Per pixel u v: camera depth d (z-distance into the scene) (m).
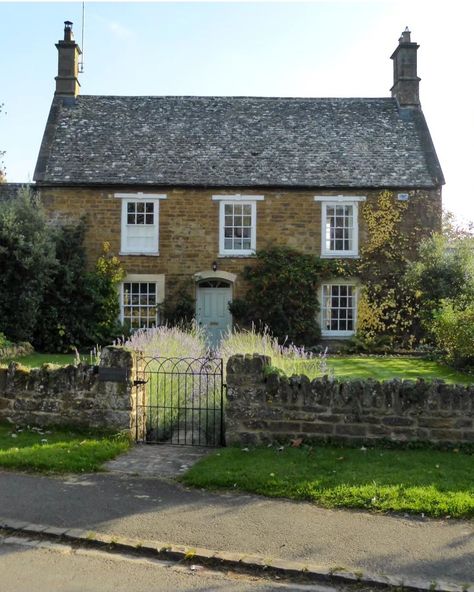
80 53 23.53
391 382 7.70
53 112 22.11
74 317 19.45
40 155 20.62
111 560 4.80
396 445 7.60
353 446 7.64
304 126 22.44
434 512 5.63
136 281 20.33
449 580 4.45
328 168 20.81
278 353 11.41
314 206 20.48
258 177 20.48
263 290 19.91
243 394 7.85
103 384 8.24
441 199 20.42
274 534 5.20
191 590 4.35
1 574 4.51
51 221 20.11
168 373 8.92
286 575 4.58
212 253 20.38
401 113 22.91
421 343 19.89
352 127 22.39
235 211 20.59
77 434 8.23
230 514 5.62
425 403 7.58
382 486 6.17
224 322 20.59
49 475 6.71
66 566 4.67
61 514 5.56
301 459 7.09
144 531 5.21
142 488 6.31
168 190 20.38
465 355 14.44
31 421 8.52
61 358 17.17
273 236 20.44
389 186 20.31
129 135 21.70
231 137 21.86
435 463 6.95
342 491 6.04
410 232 20.38
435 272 19.09
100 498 5.99
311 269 19.97
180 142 21.56
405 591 4.36
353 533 5.23
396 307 20.20
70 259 19.67
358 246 20.44
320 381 7.77
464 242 19.72
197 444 8.21
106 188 20.27
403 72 23.11
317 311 20.19
